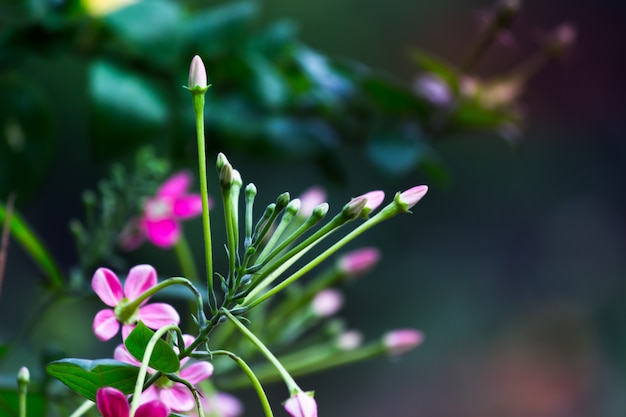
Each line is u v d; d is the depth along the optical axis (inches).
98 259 38.9
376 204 31.0
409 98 44.4
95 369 30.4
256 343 30.4
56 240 120.2
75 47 41.3
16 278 107.7
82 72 116.7
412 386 140.6
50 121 41.8
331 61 44.4
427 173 47.3
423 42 139.4
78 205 120.7
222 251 114.3
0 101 41.5
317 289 40.6
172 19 40.8
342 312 141.9
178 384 30.8
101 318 31.0
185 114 41.4
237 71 41.9
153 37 40.5
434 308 145.6
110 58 41.0
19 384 31.6
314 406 30.2
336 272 40.6
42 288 37.3
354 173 117.3
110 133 40.0
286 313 40.4
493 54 127.3
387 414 137.2
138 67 41.0
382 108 44.8
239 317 30.7
